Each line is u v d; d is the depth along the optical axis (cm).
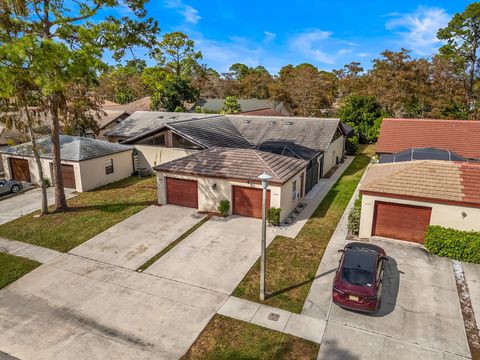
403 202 1570
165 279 1357
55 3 1694
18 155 2641
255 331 1060
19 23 1573
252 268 1422
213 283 1323
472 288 1253
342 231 1753
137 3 1869
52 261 1506
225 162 2044
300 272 1383
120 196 2367
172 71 6303
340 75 8856
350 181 2683
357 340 1013
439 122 2889
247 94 8931
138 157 2988
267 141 2909
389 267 1397
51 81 1486
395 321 1091
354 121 4381
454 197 1478
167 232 1772
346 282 1128
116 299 1238
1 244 1666
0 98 1645
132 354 981
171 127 2703
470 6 5231
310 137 2938
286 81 7762
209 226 1831
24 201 2286
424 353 960
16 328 1097
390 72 5147
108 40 1838
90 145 2638
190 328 1082
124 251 1585
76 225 1870
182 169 2055
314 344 1000
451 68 4941
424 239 1548
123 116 4475
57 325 1109
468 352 962
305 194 2361
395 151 2739
